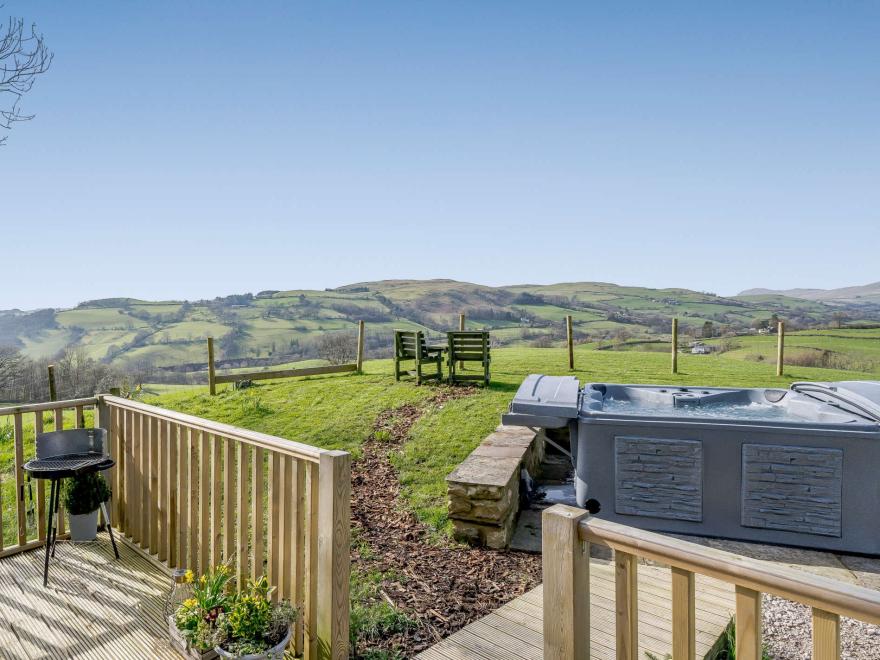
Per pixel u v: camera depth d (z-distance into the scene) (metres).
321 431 8.85
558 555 2.06
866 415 4.70
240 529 3.26
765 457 4.83
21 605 3.54
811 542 4.75
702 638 3.11
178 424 3.81
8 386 18.05
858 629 3.37
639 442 5.18
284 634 2.81
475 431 8.36
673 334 14.07
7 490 6.77
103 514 4.46
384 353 34.44
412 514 5.51
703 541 4.96
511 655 3.09
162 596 3.65
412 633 3.37
